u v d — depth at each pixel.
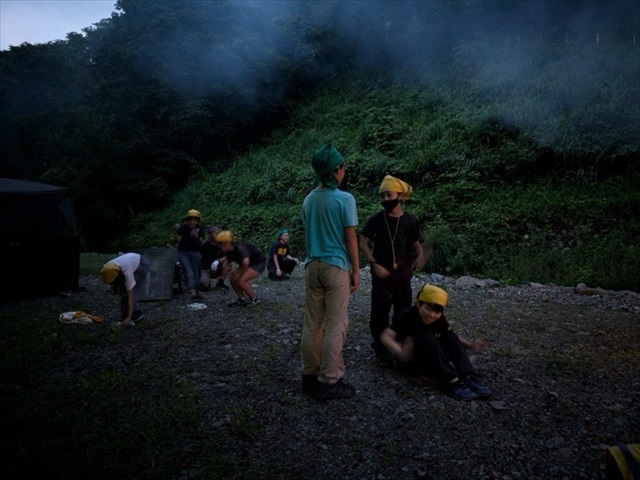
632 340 4.45
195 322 5.22
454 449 2.53
